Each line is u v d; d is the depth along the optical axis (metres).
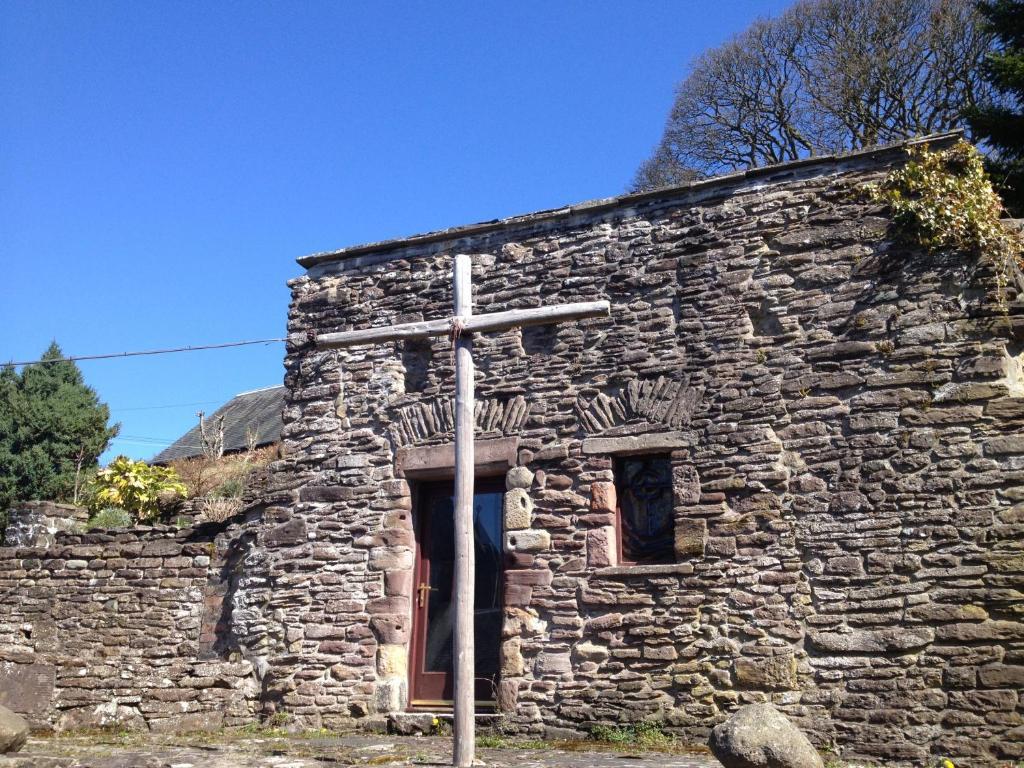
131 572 10.54
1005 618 7.20
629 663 8.27
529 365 9.36
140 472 15.55
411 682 9.35
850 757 7.34
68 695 10.17
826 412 8.12
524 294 9.60
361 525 9.71
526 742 8.20
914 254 8.12
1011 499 7.38
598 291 9.27
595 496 8.77
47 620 10.68
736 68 25.80
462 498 6.79
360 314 10.38
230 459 23.39
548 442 9.10
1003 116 16.94
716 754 5.74
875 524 7.73
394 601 9.37
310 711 9.38
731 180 8.93
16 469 23.77
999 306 7.75
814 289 8.41
